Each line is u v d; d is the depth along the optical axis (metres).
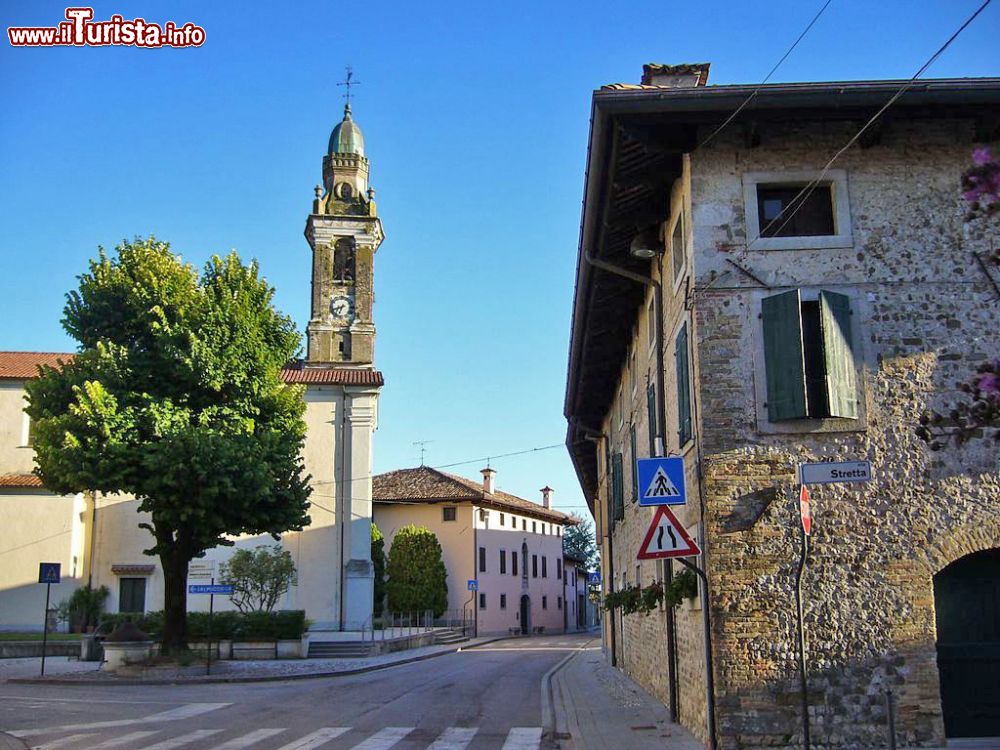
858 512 11.19
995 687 11.02
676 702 14.00
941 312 11.58
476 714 16.16
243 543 41.72
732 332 11.61
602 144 11.84
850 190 11.86
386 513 62.91
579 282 16.56
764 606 11.04
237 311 25.98
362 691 20.56
